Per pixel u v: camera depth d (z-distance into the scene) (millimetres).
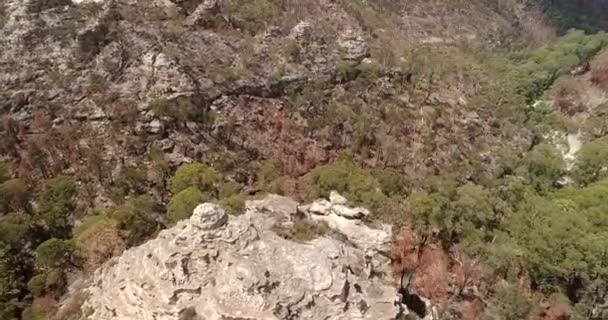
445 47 179125
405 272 70812
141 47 108438
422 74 137375
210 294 46688
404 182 94750
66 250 69250
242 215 56250
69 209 83625
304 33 129375
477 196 84938
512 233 79688
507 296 70625
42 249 68250
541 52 177250
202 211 48906
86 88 101188
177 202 74688
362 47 136750
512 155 115375
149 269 49469
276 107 114625
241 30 125688
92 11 109938
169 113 100188
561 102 149500
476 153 117250
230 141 104812
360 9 162625
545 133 133375
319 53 128875
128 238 72000
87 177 91000
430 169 108125
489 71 159000
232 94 110562
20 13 105625
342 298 47125
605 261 72438
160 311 47000
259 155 105312
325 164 104062
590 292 72812
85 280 64062
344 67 127250
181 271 47688
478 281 74500
